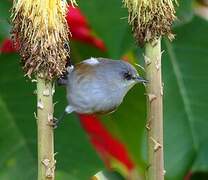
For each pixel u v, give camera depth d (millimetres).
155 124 3443
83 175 3693
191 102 3725
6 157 3699
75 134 3709
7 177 3689
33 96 3727
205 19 3742
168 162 3697
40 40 3385
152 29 3428
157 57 3439
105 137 3766
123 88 3656
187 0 3664
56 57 3391
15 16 3391
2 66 3727
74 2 3402
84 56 3775
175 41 3740
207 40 3740
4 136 3707
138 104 3760
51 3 3383
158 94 3441
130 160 3760
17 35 3393
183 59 3740
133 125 3764
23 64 3396
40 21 3383
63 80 3621
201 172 3719
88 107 3629
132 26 3436
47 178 3412
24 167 3699
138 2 3422
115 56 3658
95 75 3629
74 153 3703
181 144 3703
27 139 3711
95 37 3758
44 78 3398
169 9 3428
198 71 3736
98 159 3703
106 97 3633
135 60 3768
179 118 3715
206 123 3715
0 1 3674
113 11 3648
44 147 3410
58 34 3389
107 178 3471
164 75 3730
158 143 3445
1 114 3715
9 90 3725
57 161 3701
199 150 3701
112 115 3758
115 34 3654
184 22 3670
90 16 3648
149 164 3447
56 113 3699
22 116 3719
